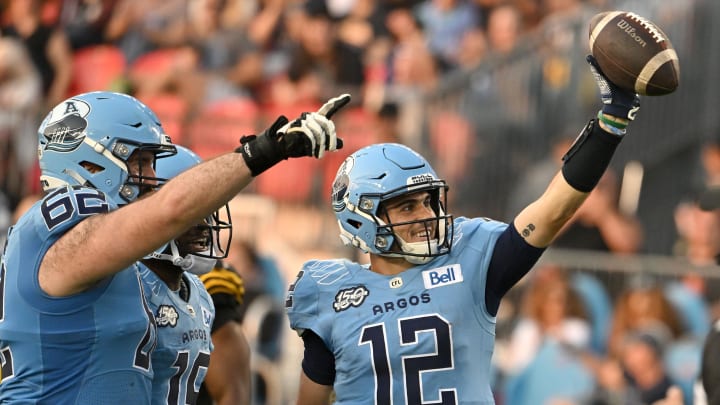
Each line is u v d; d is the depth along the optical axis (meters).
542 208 13.08
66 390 11.56
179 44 37.66
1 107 31.64
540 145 31.48
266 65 36.97
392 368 13.75
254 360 27.64
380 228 14.10
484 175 31.45
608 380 26.66
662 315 26.83
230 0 38.22
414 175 14.17
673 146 33.62
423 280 14.01
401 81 37.12
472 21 37.72
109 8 38.50
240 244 29.02
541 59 31.69
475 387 13.70
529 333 27.50
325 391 14.63
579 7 37.38
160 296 13.24
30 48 38.44
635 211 33.12
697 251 31.27
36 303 11.30
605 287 27.42
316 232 29.84
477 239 14.09
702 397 17.64
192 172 10.20
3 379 11.75
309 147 10.20
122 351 11.81
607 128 12.45
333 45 37.47
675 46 33.19
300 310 14.48
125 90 35.91
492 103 31.61
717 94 33.22
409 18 38.28
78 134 12.55
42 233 11.24
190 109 34.38
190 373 13.55
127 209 10.44
